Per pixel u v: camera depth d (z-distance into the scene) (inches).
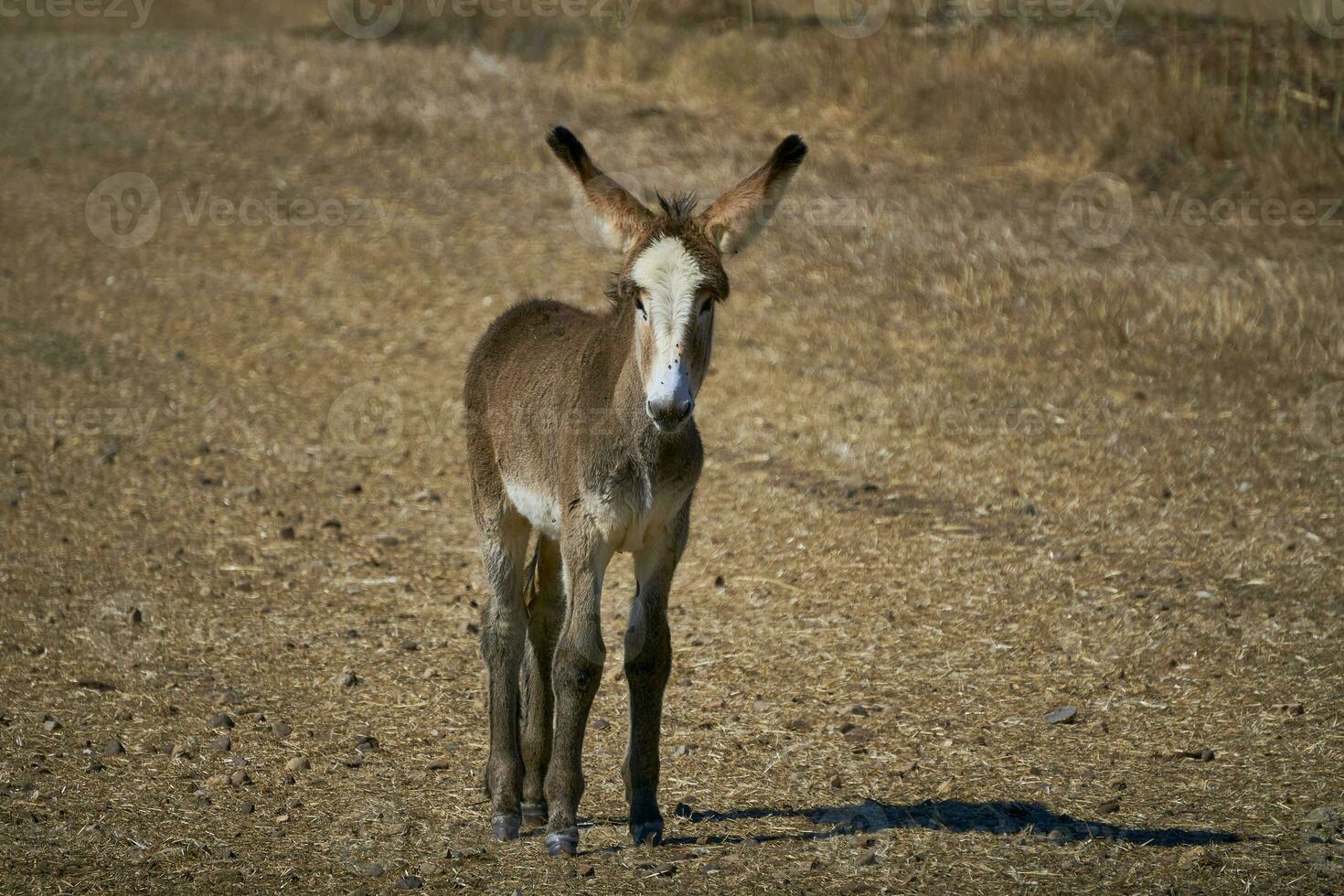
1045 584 960.9
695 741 767.1
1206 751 730.2
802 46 2341.3
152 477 1203.2
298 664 877.8
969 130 2034.9
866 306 1529.3
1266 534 1018.1
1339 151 1831.9
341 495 1181.7
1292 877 587.5
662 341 539.5
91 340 1521.9
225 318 1588.3
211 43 2684.5
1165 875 591.8
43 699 815.1
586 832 657.6
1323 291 1478.8
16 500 1141.7
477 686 848.9
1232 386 1291.8
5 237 1800.0
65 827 653.3
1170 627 888.9
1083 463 1157.7
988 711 796.0
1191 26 2298.2
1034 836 634.8
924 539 1042.7
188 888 592.4
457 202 1914.4
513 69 2469.2
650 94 2309.3
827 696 823.1
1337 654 843.4
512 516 698.8
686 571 1025.5
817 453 1213.1
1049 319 1457.9
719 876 596.7
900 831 642.2
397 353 1496.1
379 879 602.9
